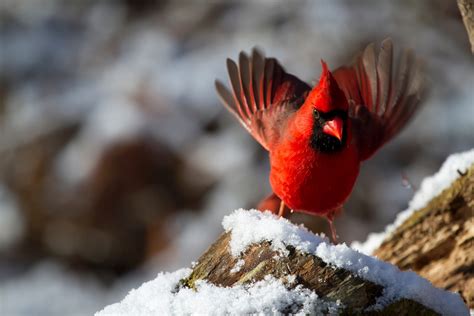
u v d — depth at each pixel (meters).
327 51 11.45
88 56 13.05
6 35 13.50
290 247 3.75
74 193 11.74
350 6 11.92
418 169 11.17
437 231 5.41
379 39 11.58
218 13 12.58
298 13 11.94
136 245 11.54
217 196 11.07
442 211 5.38
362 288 3.66
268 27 11.99
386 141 6.09
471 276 5.21
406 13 12.09
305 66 11.33
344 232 10.55
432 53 11.98
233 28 12.28
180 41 12.50
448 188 5.42
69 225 11.78
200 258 3.95
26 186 12.07
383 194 10.88
